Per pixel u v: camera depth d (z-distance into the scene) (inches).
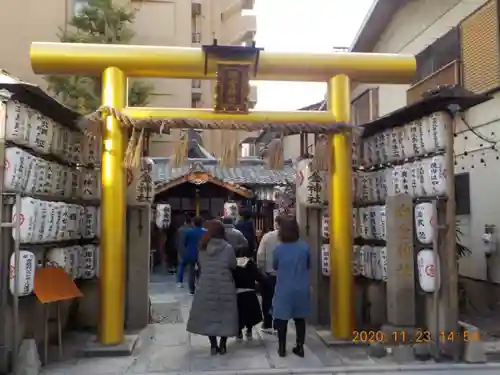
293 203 451.8
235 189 604.7
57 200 255.6
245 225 373.7
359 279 303.7
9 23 850.1
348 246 266.7
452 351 231.9
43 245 242.8
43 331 251.0
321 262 303.6
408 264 249.1
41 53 250.8
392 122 277.1
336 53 270.2
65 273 232.4
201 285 244.5
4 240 207.2
